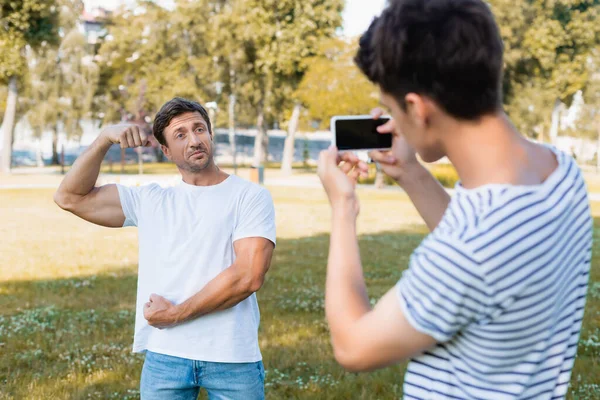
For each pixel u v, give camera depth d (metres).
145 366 3.01
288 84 42.84
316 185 32.94
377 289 9.05
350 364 1.33
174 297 2.95
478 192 1.27
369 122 1.68
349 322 1.33
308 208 21.80
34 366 5.63
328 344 6.21
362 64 1.38
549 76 42.38
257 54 42.72
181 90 44.12
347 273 1.38
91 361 5.77
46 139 58.53
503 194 1.24
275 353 5.93
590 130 48.81
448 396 1.35
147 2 45.47
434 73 1.25
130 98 45.09
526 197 1.25
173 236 2.97
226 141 65.00
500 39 1.28
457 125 1.30
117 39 45.88
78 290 9.07
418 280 1.25
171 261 2.96
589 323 6.98
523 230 1.22
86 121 48.88
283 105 45.78
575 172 1.38
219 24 42.38
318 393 4.88
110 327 7.02
